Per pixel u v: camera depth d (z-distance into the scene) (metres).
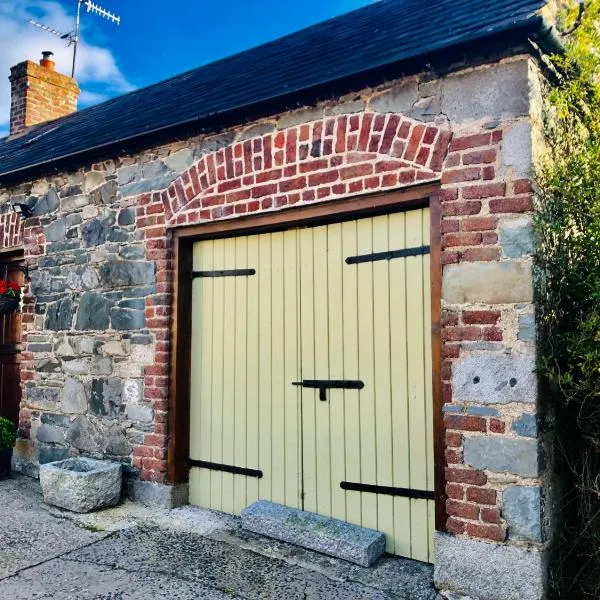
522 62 2.92
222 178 4.07
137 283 4.49
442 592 2.90
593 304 2.93
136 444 4.38
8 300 5.22
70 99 9.37
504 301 2.87
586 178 3.01
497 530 2.80
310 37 5.54
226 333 4.20
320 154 3.58
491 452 2.85
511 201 2.89
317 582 3.00
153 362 4.33
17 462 5.25
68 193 5.10
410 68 3.20
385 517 3.38
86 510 4.07
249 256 4.11
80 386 4.80
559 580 2.82
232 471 4.09
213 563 3.23
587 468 2.93
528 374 2.77
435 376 3.12
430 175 3.14
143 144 4.47
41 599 2.81
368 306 3.51
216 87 5.04
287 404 3.85
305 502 3.72
